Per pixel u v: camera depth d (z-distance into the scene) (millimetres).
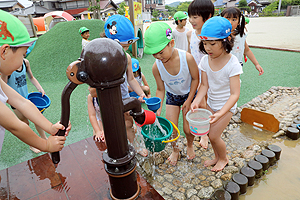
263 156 2146
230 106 1721
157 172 2137
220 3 67938
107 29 1896
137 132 2539
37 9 30328
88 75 855
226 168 2117
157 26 1672
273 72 5012
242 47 2830
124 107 1023
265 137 2637
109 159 1074
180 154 2383
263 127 2797
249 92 4004
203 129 1706
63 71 5477
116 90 922
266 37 10664
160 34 1656
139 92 2133
